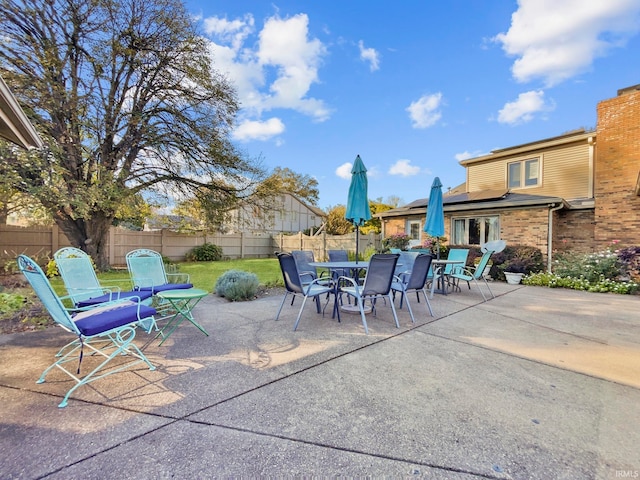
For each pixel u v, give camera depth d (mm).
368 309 5078
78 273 3799
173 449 1717
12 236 9867
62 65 7902
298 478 1538
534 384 2525
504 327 4172
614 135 8828
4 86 3256
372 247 14070
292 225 28125
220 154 10359
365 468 1604
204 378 2562
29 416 2006
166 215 14477
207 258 15188
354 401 2234
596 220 9133
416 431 1901
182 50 9141
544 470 1599
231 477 1530
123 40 8617
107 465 1594
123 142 9484
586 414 2102
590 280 7867
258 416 2037
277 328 3992
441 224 7422
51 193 7574
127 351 2908
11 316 4285
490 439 1835
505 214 10336
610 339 3688
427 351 3242
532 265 9148
